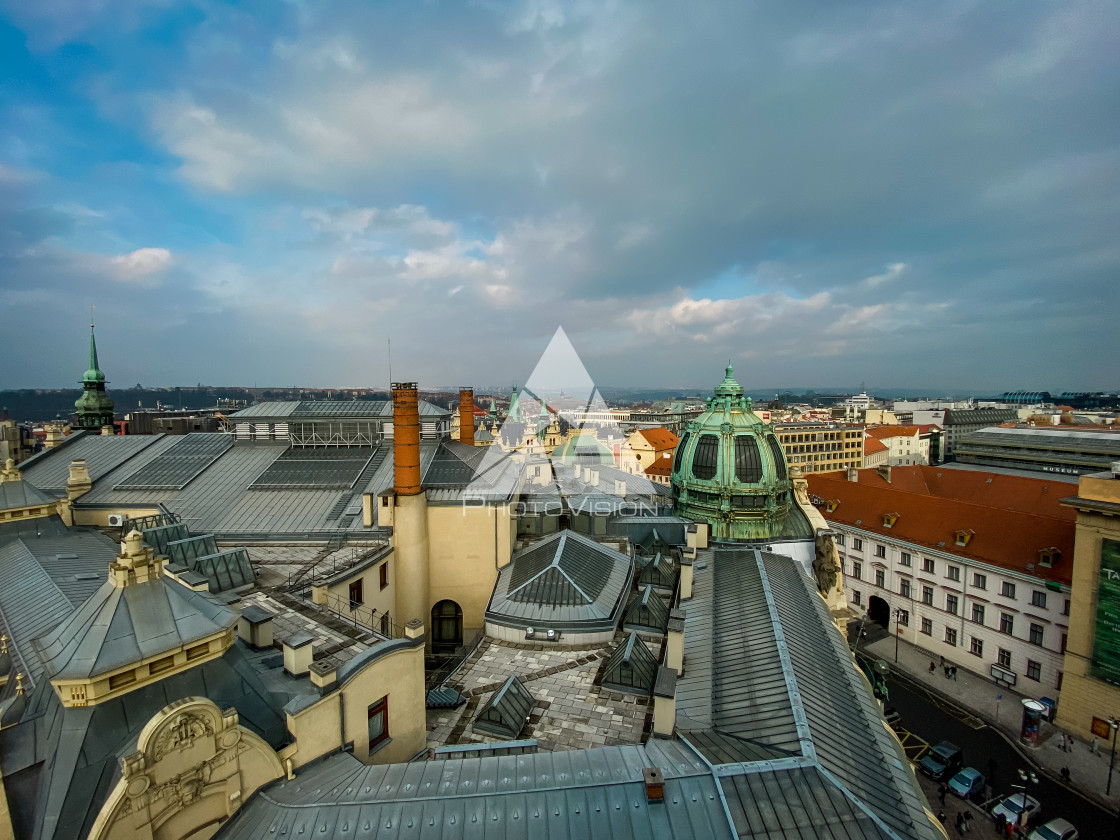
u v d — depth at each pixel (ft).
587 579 129.29
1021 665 184.55
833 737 70.90
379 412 187.73
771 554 150.20
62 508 162.61
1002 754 156.25
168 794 53.11
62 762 52.70
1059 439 348.38
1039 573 179.42
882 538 231.91
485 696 99.71
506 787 62.44
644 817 58.08
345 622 100.94
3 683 82.23
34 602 104.78
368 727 77.46
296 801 60.13
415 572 143.54
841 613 160.15
